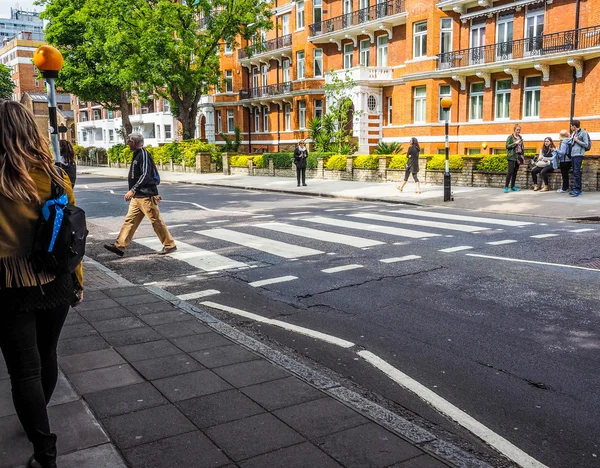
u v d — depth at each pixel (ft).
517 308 20.89
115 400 12.60
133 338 16.99
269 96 154.40
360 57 126.72
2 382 13.50
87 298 21.79
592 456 11.09
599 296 22.06
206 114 177.37
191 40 120.37
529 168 63.57
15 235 8.96
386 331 18.88
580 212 45.52
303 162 80.74
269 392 13.00
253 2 124.47
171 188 87.51
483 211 50.52
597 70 81.61
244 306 22.31
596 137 82.23
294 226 42.01
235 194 73.92
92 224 46.47
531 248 31.83
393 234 37.50
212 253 32.73
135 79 121.49
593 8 81.97
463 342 17.61
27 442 10.65
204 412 11.98
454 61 101.86
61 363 14.89
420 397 13.76
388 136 117.70
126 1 116.57
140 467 9.88
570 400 13.55
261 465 9.91
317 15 136.46
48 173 9.23
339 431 11.14
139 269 29.25
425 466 9.92
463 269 27.14
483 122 98.99
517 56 91.61
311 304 22.34
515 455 11.03
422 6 106.42
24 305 9.08
